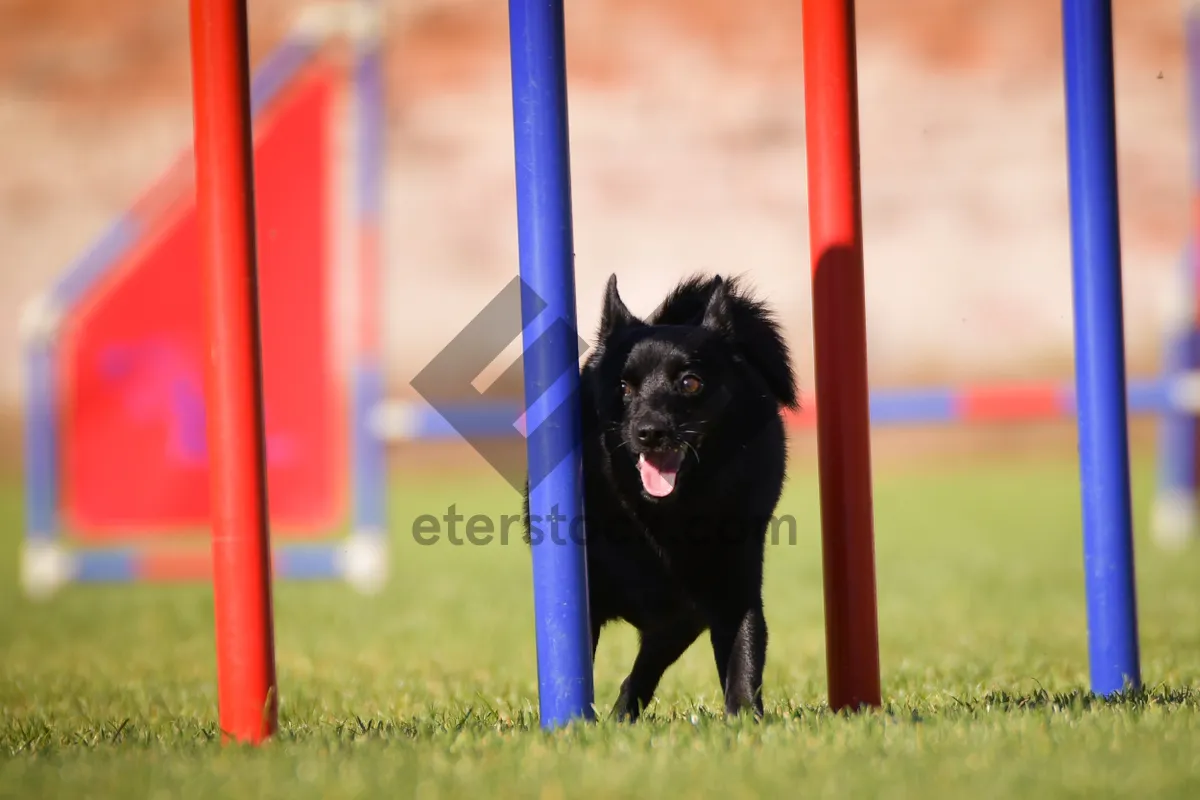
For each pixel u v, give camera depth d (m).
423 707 6.58
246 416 4.99
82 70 38.47
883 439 33.97
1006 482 27.27
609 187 37.56
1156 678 6.77
